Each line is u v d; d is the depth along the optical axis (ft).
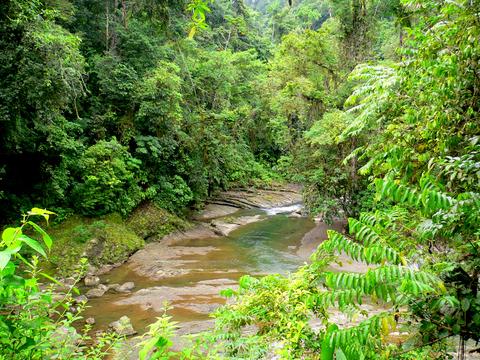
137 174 48.39
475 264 7.72
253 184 81.10
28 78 26.99
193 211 58.59
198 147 57.21
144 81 48.11
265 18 176.55
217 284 30.27
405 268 6.77
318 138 37.73
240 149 81.92
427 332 8.10
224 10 102.32
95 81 48.96
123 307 25.45
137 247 40.27
